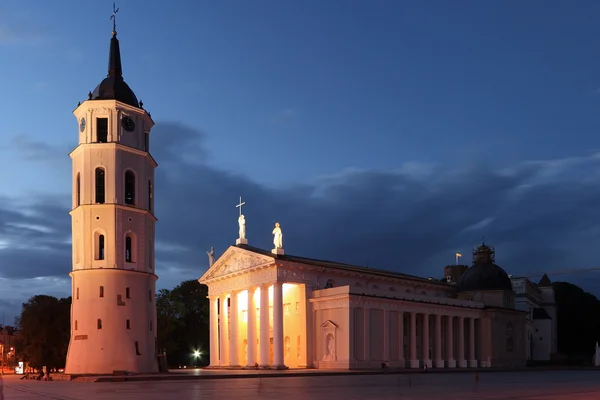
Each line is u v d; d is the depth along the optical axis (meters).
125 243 71.38
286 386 44.97
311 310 83.75
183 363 122.56
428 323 90.25
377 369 79.56
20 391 41.91
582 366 106.62
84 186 70.75
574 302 155.25
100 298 68.56
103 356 67.06
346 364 77.62
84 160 71.12
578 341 154.62
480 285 106.69
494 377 62.28
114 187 71.00
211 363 96.00
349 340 78.12
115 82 75.44
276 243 84.88
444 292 107.81
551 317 145.62
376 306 82.44
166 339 116.06
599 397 34.22
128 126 74.00
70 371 67.44
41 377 67.75
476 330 99.50
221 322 95.00
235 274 89.69
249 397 33.53
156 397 33.94
